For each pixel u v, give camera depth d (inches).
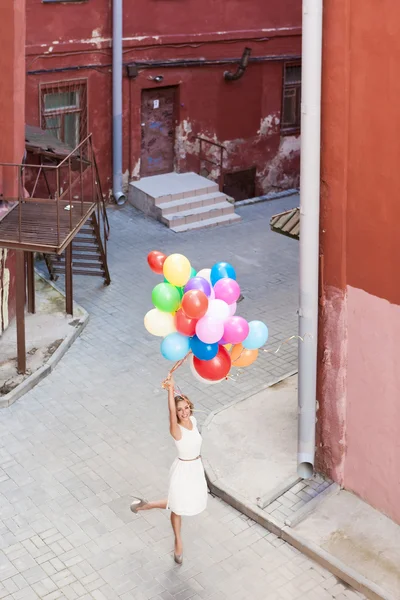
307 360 414.3
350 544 393.4
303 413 421.4
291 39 880.3
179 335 349.4
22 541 404.2
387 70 355.6
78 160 678.5
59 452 469.7
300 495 424.8
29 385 525.7
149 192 807.7
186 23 813.9
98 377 544.1
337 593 374.3
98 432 487.8
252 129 890.1
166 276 350.9
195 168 869.8
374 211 375.9
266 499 419.5
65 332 589.6
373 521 406.6
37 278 674.2
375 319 388.5
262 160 908.6
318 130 383.2
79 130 794.8
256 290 675.4
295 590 375.9
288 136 917.2
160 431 490.3
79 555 396.2
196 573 385.4
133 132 820.0
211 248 754.2
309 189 390.3
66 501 431.5
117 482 446.6
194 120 851.4
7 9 545.3
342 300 400.8
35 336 582.9
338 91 374.6
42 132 718.5
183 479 374.6
